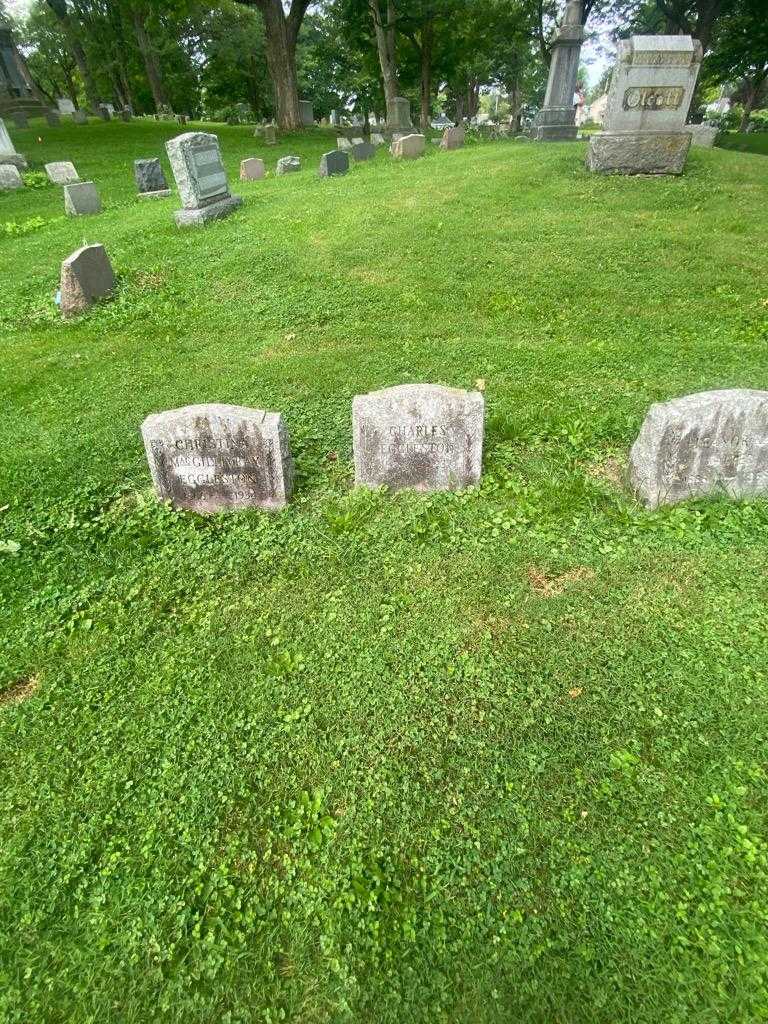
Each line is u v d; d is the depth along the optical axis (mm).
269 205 13414
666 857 2650
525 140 26938
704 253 9016
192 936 2535
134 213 14805
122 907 2625
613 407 5824
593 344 7086
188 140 11961
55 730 3344
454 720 3252
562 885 2594
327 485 5148
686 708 3221
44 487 5293
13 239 13930
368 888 2641
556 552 4277
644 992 2285
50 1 39281
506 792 2928
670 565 4109
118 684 3584
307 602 4027
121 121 35562
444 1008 2291
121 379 7109
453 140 22594
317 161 23656
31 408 6656
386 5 29453
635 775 2951
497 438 5531
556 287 8422
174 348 7809
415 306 8250
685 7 28656
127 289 9609
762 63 29906
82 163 23547
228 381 6766
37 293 10109
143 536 4676
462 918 2527
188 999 2363
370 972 2398
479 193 12039
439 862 2701
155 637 3869
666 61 11461
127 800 3010
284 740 3215
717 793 2859
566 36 22734
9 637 3941
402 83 40125
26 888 2699
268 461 4688
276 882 2680
